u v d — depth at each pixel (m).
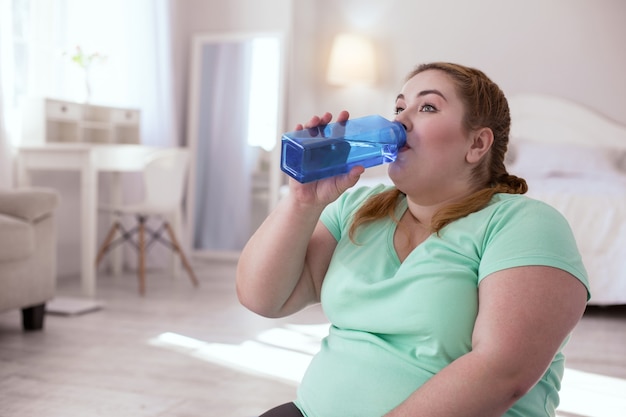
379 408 0.96
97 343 3.02
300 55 5.91
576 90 5.47
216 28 6.04
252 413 2.17
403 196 1.10
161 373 2.59
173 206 4.55
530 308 0.87
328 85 6.12
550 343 0.87
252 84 5.91
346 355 1.02
